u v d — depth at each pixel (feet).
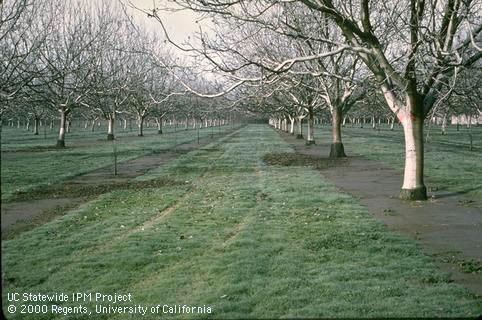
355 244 31.04
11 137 188.24
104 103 167.02
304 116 167.53
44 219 41.09
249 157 102.63
